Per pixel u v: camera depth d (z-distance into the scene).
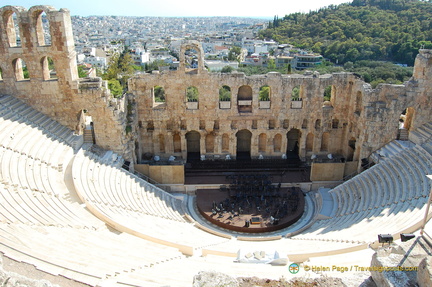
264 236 37.44
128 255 24.89
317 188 47.12
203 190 46.09
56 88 43.50
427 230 27.61
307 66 143.12
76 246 24.22
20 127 38.50
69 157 39.94
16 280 14.98
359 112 48.88
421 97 43.31
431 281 13.91
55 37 41.44
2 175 29.89
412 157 39.22
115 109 43.94
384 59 126.38
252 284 17.88
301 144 52.69
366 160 45.88
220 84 49.12
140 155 51.41
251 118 50.97
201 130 51.50
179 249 29.30
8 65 42.69
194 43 47.50
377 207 35.44
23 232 23.70
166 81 49.00
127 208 35.56
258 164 51.22
